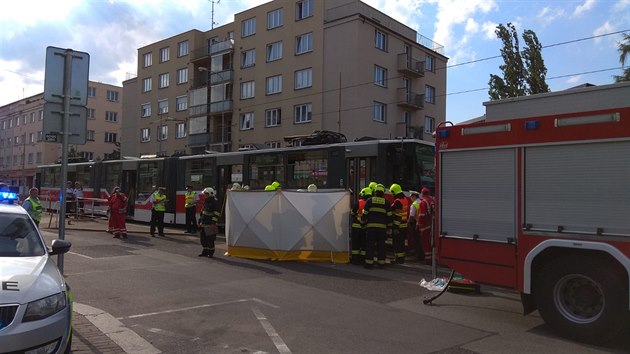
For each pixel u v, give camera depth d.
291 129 39.94
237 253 12.77
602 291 5.95
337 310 7.53
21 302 4.31
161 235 17.61
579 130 6.29
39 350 4.31
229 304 7.77
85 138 7.40
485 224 7.20
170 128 53.56
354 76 36.31
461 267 7.43
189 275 10.07
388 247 14.93
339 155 14.93
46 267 5.10
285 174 16.66
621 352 5.78
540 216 6.59
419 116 43.56
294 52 40.06
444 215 7.69
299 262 12.12
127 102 61.41
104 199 24.94
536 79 26.25
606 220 5.99
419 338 6.21
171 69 53.97
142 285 9.03
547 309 6.42
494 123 7.18
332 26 37.69
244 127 44.41
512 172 6.93
